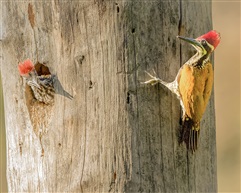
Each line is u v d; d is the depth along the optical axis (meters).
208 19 11.18
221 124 24.62
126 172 10.22
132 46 10.12
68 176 10.68
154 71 10.26
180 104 10.43
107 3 10.08
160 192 10.38
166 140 10.41
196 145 10.52
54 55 10.72
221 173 23.36
